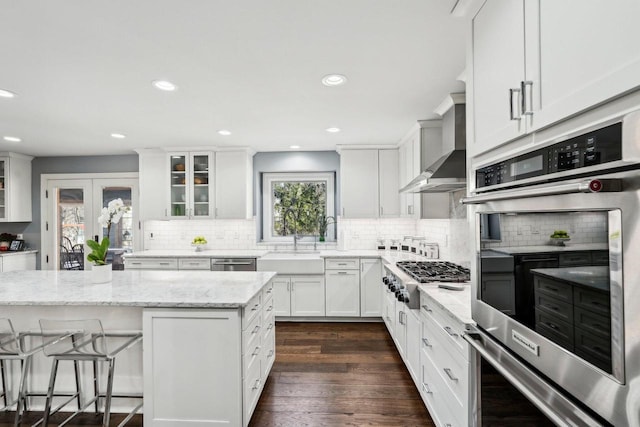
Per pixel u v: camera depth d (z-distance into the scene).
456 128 2.64
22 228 5.14
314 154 4.89
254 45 1.91
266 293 2.58
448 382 1.73
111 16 1.62
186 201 4.59
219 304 1.90
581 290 0.81
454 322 1.62
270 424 2.15
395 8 1.58
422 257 3.86
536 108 1.00
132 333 2.15
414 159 3.61
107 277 2.47
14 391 2.24
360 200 4.42
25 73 2.23
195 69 2.20
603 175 0.74
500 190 1.22
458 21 1.69
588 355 0.79
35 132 3.76
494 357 1.19
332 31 1.78
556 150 0.92
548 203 0.93
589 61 0.79
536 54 1.00
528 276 1.04
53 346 2.22
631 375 0.68
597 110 0.78
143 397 2.04
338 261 4.15
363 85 2.49
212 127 3.59
